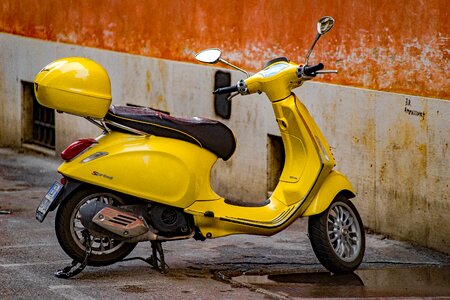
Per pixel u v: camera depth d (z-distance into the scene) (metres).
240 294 9.26
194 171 9.72
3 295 9.10
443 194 11.30
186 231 9.79
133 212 9.62
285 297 9.16
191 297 9.11
